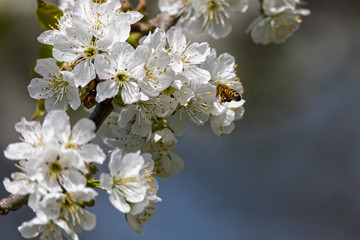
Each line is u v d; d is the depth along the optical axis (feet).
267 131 4.81
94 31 2.65
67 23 2.70
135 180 2.62
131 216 2.68
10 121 4.31
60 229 2.58
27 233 2.57
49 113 2.57
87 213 2.58
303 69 4.74
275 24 3.12
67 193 2.56
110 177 2.60
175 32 2.73
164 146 2.74
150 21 3.03
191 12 3.08
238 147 4.84
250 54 4.48
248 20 4.37
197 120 2.76
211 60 2.79
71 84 2.66
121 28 2.67
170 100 2.69
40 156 2.54
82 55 2.66
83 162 2.56
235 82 2.81
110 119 2.75
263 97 4.62
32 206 2.55
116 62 2.64
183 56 2.73
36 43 4.41
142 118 2.70
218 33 3.08
